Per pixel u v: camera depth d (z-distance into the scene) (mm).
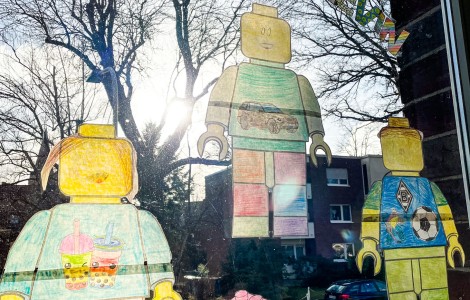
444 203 1183
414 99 1244
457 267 1176
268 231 1021
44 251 804
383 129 1205
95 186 873
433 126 1210
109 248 852
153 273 882
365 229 1121
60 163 859
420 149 1207
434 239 1168
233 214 994
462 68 1146
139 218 896
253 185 1028
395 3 1268
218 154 1009
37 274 791
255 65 1089
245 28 1092
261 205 1027
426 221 1171
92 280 826
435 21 1224
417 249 1150
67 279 808
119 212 880
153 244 896
